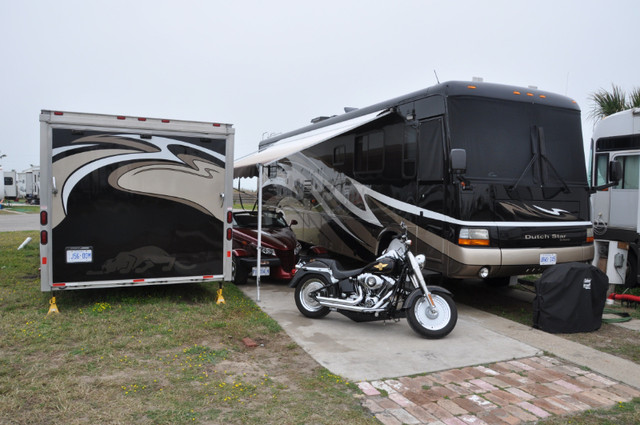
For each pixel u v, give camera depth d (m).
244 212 9.58
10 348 4.91
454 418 3.74
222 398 3.93
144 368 4.50
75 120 6.13
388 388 4.24
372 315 5.81
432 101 6.89
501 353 5.16
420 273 5.65
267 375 4.46
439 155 6.71
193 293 7.43
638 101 11.68
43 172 6.00
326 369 4.62
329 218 10.00
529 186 6.72
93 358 4.69
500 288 8.71
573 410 3.91
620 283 7.90
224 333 5.59
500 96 6.82
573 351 5.23
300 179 11.41
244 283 8.34
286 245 8.36
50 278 6.08
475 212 6.39
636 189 8.18
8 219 22.84
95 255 6.28
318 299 6.12
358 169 8.84
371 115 8.29
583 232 7.01
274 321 6.11
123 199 6.39
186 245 6.72
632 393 4.25
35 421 3.48
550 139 6.97
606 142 8.78
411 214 7.30
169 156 6.60
